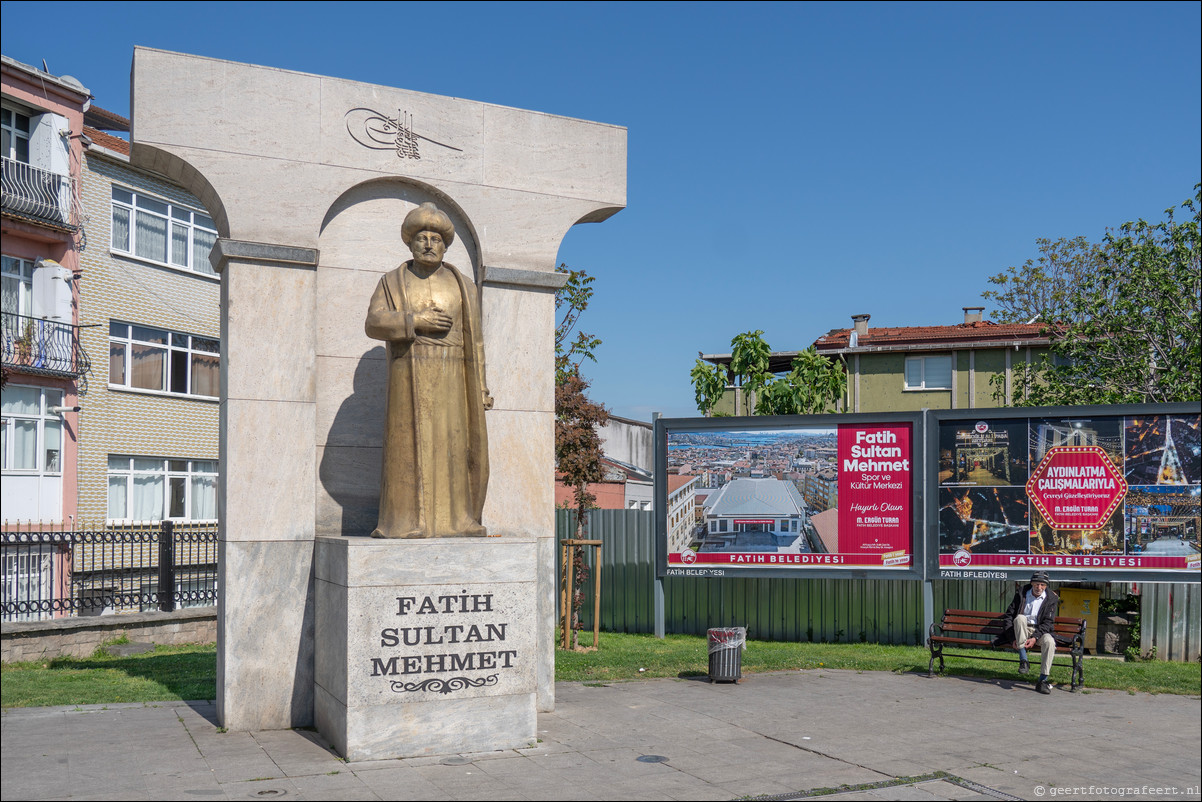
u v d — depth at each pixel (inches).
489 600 326.6
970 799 282.5
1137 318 799.1
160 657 566.9
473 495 350.6
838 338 1514.5
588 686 450.9
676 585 695.1
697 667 502.0
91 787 277.4
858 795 283.9
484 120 406.0
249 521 355.9
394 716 312.8
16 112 920.9
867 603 655.8
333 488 381.1
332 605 331.3
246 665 352.2
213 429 1085.8
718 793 281.4
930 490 584.7
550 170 415.5
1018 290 1654.8
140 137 348.2
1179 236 783.7
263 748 324.2
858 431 601.3
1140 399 790.5
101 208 968.9
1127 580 552.4
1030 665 517.0
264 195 365.4
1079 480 562.3
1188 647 547.5
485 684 325.4
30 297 924.0
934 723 378.0
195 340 1072.8
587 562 721.6
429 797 272.4
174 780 285.7
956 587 642.2
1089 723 382.0
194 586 795.4
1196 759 329.1
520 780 290.2
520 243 408.5
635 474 1514.5
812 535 606.5
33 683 453.1
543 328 408.5
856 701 419.5
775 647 620.4
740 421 623.2
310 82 375.2
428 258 346.3
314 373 368.2
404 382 339.6
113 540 709.3
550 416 406.3
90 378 956.6
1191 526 545.3
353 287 389.4
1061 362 1321.4
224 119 360.5
